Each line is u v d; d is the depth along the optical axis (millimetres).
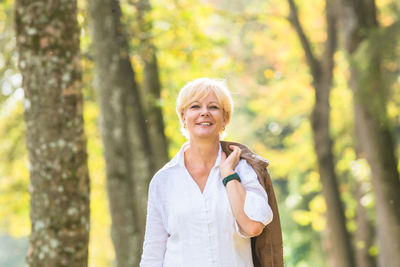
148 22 11500
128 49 11086
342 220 16719
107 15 10750
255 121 22656
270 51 20891
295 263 30016
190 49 13523
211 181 3828
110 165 10906
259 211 3664
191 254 3781
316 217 22406
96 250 19828
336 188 16781
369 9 13477
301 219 22625
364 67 11945
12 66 10211
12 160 14625
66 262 5305
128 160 10945
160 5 12773
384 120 12531
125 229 10898
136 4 11570
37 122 5348
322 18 19719
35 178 5355
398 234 13445
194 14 13758
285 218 30562
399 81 12250
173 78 14617
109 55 10789
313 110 16922
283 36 20234
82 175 5426
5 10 10445
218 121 3893
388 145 13422
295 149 23094
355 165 19547
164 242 3990
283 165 23250
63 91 5387
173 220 3828
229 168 3803
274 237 3863
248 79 20891
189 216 3789
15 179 16344
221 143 4004
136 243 10938
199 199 3793
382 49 11766
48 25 5387
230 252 3752
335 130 21312
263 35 20719
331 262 17000
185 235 3801
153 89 12680
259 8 21094
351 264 16703
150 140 12211
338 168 22016
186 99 3914
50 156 5320
